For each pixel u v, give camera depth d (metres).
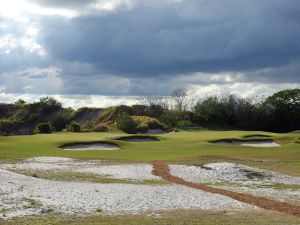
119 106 146.75
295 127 150.25
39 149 64.81
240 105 147.25
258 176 41.59
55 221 20.05
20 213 21.95
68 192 28.89
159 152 64.88
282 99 149.75
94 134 91.31
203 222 19.81
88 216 21.44
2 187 29.33
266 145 78.69
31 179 35.16
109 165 47.59
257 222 19.88
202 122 144.38
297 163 54.03
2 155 55.50
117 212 22.69
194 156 57.44
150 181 37.12
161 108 147.88
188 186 34.62
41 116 146.62
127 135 84.31
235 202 26.81
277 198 29.55
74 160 52.34
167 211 23.17
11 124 139.38
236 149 70.56
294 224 19.59
